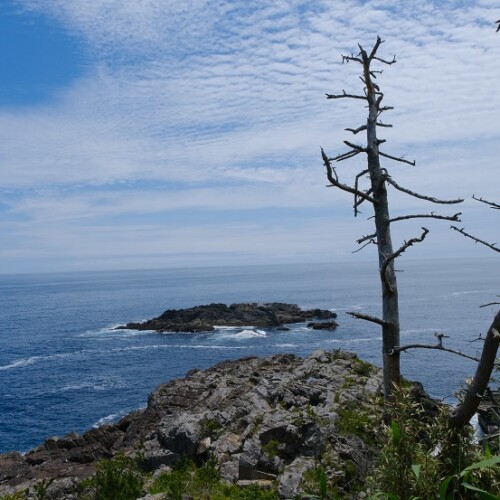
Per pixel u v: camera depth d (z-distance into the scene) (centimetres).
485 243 828
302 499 1205
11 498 1655
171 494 1254
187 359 7581
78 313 15862
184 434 1733
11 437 4347
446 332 8856
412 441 691
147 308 17162
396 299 1218
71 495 1572
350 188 1161
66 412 5044
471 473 619
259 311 11188
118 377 6556
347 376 2244
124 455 1897
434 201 1116
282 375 2389
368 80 1283
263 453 1525
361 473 1309
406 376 5359
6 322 13688
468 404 711
